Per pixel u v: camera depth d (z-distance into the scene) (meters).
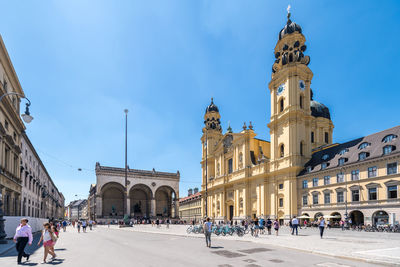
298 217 44.19
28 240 12.75
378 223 33.25
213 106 80.56
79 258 13.86
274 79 53.47
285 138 49.00
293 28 51.94
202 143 79.69
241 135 59.97
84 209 166.38
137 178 93.69
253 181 55.44
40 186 61.41
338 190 38.62
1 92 26.30
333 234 27.58
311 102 67.12
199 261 12.64
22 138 41.50
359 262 12.09
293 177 46.03
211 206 71.62
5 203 30.98
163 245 19.39
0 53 26.73
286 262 12.29
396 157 32.19
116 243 21.34
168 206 104.44
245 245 18.72
